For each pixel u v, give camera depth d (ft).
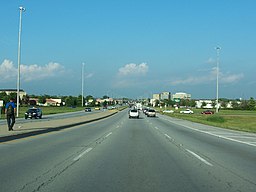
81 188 30.14
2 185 31.09
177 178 34.86
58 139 76.84
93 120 181.47
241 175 36.88
